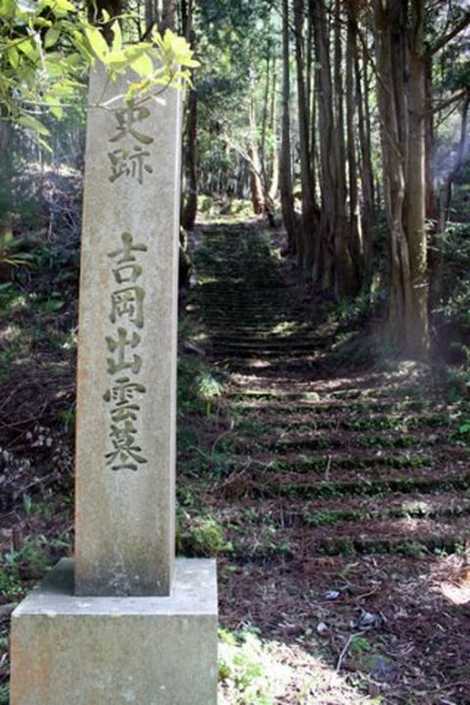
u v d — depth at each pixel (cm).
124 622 218
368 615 353
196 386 669
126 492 235
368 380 752
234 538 439
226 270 1403
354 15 938
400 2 780
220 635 308
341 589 386
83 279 236
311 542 440
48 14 154
